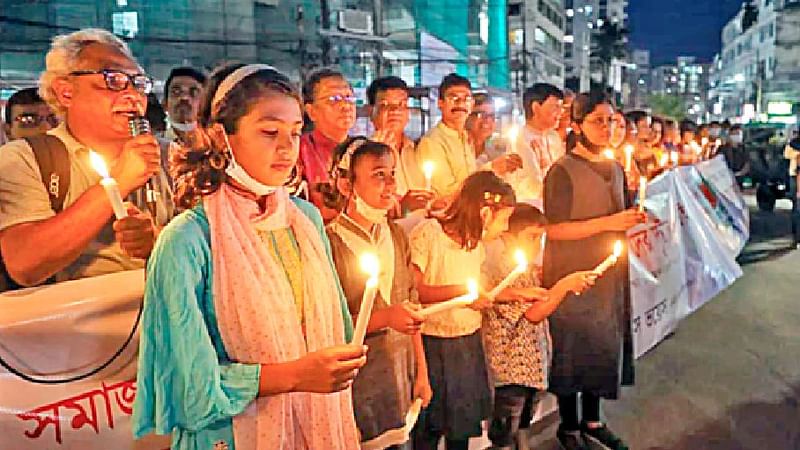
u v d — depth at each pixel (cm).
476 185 272
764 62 5169
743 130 2091
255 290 157
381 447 237
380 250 238
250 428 160
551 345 349
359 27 1873
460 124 431
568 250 342
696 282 644
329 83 329
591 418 370
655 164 687
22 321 194
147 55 1534
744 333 604
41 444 198
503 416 320
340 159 247
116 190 172
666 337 590
